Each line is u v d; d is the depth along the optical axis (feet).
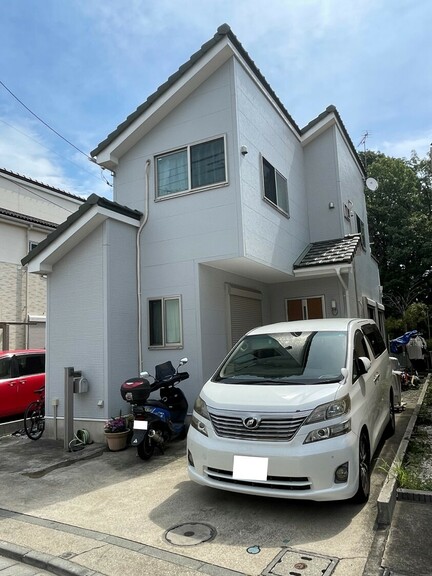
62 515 13.82
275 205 28.60
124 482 16.53
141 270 26.53
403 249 71.31
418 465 16.06
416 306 62.28
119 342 24.06
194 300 24.77
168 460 18.97
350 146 41.96
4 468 19.35
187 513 13.17
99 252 24.16
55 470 18.69
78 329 24.25
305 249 34.24
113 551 11.19
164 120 27.09
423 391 31.24
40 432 25.04
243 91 25.68
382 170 76.23
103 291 23.75
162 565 10.35
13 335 43.11
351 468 11.98
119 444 21.07
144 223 26.66
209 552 10.78
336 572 9.55
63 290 25.03
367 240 48.03
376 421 16.11
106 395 22.84
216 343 26.14
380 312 53.06
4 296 42.91
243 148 24.66
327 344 15.72
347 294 31.91
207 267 26.02
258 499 13.87
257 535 11.48
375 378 17.13
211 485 12.76
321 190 36.22
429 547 10.40
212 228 24.56
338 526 11.69
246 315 31.07
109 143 27.73
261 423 12.34
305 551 10.51
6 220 43.45
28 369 30.58
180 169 26.27
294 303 34.60
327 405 12.39
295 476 11.64
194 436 13.57
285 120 32.40
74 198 58.75
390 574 9.39
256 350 16.51
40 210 54.03
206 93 25.57
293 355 15.57
